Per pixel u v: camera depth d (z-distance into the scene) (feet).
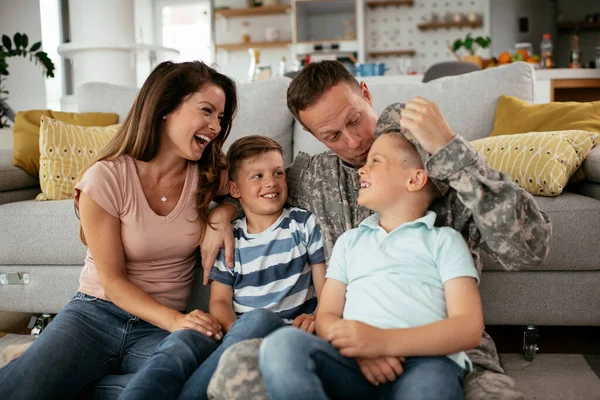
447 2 26.71
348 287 3.89
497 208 3.49
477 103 7.58
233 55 27.37
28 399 3.92
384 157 3.89
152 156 4.67
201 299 5.69
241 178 4.85
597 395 4.74
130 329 4.62
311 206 4.99
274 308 4.63
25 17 19.27
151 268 4.83
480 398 3.30
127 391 3.46
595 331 6.48
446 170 3.52
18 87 19.13
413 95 7.64
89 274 4.78
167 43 26.04
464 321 3.31
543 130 6.97
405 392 3.07
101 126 8.24
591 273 5.60
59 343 4.21
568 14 25.26
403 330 3.28
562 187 5.80
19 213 6.35
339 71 4.47
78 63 16.22
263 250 4.76
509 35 25.25
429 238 3.76
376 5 27.12
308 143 7.65
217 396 3.14
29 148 7.63
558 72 17.33
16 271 6.43
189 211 4.85
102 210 4.52
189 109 4.53
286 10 26.27
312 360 2.99
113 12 15.76
